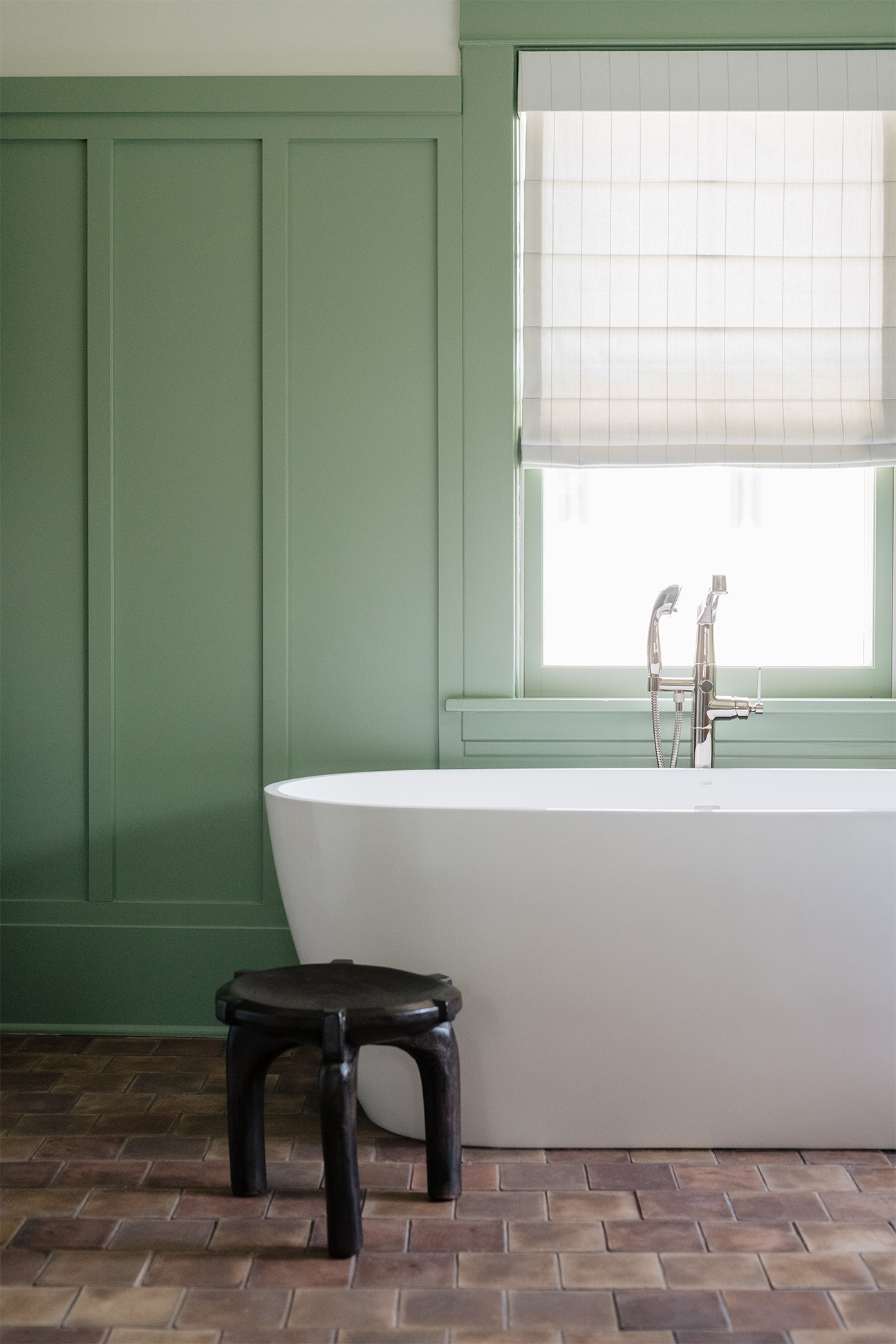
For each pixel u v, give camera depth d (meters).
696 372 2.50
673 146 2.50
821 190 2.49
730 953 1.74
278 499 2.46
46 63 2.48
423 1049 1.60
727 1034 1.78
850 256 2.49
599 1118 1.81
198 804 2.47
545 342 2.50
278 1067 2.20
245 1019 1.55
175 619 2.48
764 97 2.46
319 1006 1.50
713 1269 1.44
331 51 2.48
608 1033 1.78
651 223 2.51
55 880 2.48
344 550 2.47
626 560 2.65
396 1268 1.45
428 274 2.47
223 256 2.47
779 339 2.50
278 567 2.46
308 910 1.88
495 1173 1.73
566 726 2.47
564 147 2.51
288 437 2.47
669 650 2.66
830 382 2.49
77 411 2.47
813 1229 1.55
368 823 1.78
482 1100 1.82
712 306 2.50
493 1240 1.52
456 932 1.77
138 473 2.48
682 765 2.47
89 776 2.47
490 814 1.74
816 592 2.65
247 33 2.48
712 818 1.72
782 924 1.73
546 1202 1.63
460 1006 1.61
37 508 2.48
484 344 2.46
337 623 2.47
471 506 2.46
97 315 2.46
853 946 1.74
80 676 2.48
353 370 2.47
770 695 2.61
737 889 1.73
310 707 2.47
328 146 2.46
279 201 2.46
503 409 2.46
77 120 2.46
